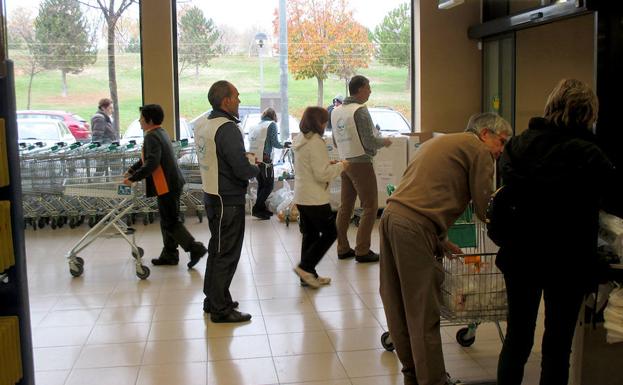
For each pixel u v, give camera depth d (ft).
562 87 9.50
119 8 29.55
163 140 19.08
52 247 23.54
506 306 11.35
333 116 20.17
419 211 10.16
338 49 31.32
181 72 30.35
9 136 9.31
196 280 18.97
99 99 30.01
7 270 9.53
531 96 29.63
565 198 9.20
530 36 29.22
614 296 10.56
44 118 29.91
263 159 27.66
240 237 15.21
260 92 31.27
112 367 12.89
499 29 27.48
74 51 29.63
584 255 9.33
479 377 12.03
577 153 9.14
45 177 26.48
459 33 30.37
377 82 31.53
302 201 17.19
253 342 14.06
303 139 17.06
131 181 18.70
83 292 17.92
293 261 20.90
